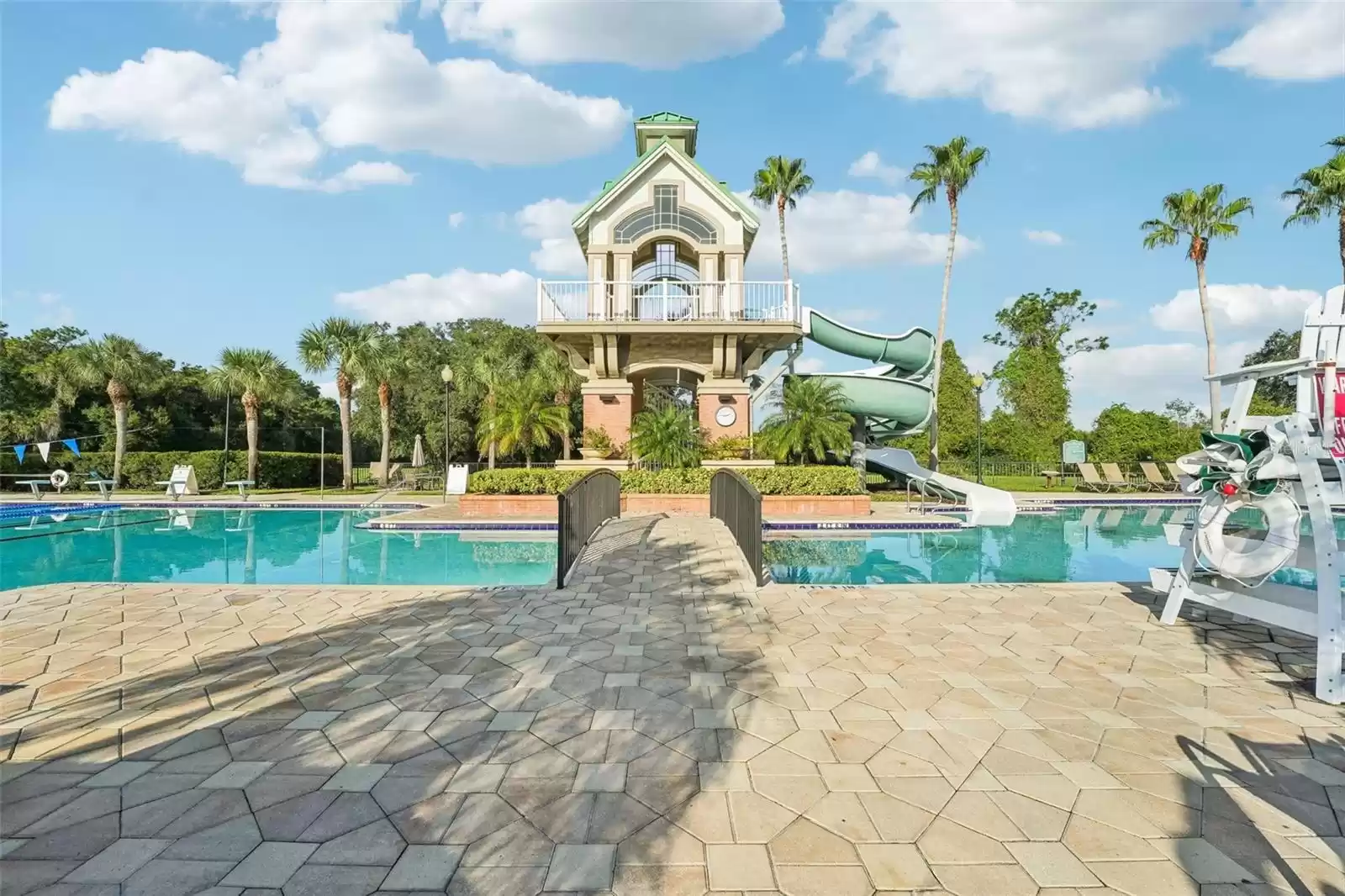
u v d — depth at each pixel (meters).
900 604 6.50
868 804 2.85
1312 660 4.82
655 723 3.70
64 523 16.03
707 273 18.28
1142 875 2.38
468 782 3.04
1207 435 5.12
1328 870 2.41
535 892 2.28
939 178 26.14
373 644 5.18
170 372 33.50
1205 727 3.65
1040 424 39.62
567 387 32.03
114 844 2.56
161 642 5.23
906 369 22.95
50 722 3.70
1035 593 6.97
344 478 25.78
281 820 2.72
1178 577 5.73
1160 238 25.84
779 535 13.58
